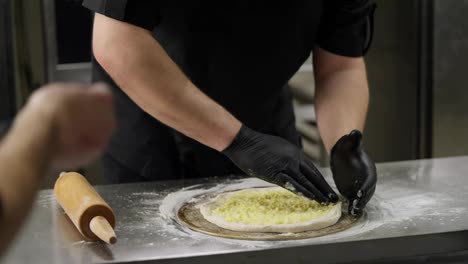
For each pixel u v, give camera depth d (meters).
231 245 0.95
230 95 1.39
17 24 1.95
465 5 2.18
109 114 0.31
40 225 1.06
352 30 1.38
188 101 1.11
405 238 0.96
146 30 1.13
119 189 1.31
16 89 1.99
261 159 1.12
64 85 0.32
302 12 1.33
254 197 1.21
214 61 1.34
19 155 0.30
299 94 2.39
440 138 2.30
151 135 1.45
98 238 0.97
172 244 0.96
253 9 1.30
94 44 1.15
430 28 2.20
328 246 0.92
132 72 1.10
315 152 2.45
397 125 2.33
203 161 1.46
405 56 2.26
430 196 1.21
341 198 1.21
